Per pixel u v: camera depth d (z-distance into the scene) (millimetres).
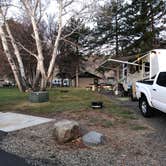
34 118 11023
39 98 15555
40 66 18047
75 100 16844
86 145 7496
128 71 21938
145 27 33688
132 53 34625
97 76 56344
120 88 24547
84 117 10992
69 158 6566
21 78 21391
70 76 51750
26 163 6266
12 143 7855
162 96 10023
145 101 11281
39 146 7535
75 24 22688
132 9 35469
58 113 12023
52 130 8992
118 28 37094
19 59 20984
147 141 7758
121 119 10695
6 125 9992
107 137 8164
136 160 6324
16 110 13305
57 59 42406
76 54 44375
